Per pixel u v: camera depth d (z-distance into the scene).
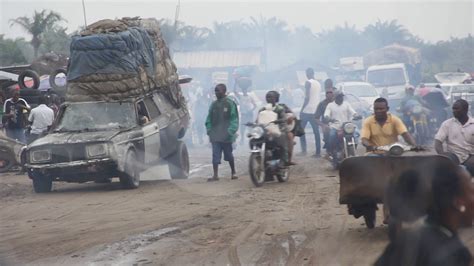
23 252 8.74
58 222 10.88
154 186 15.24
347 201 9.03
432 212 4.09
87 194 14.39
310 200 12.25
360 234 9.23
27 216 11.61
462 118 10.46
